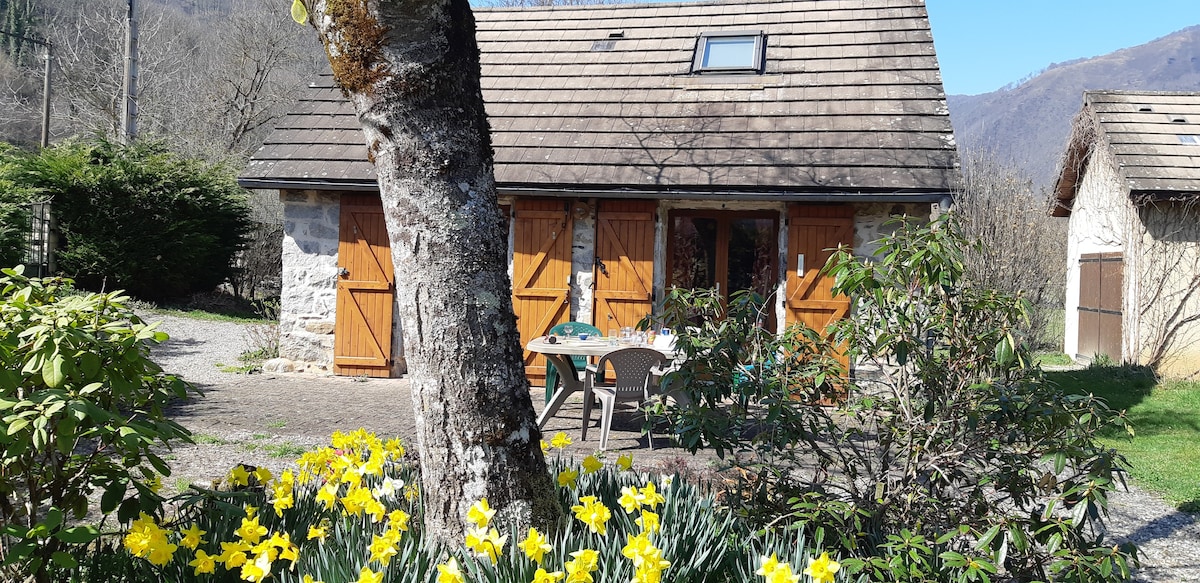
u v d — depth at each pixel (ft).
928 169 29.73
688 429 12.64
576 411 28.66
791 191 29.78
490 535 8.43
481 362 9.71
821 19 38.91
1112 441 26.21
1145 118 43.80
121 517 10.22
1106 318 45.91
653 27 40.32
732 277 33.71
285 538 8.49
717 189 30.32
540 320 32.99
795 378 12.82
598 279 32.60
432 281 9.69
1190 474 21.86
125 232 51.03
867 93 33.65
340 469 11.32
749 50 37.52
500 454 9.72
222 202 58.49
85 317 9.76
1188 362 40.11
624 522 10.24
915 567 10.03
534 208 32.96
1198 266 40.19
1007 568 11.43
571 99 35.78
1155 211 40.81
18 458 9.57
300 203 34.04
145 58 90.79
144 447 10.21
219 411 25.90
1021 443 11.86
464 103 9.86
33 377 9.55
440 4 9.53
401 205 9.77
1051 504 10.42
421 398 9.84
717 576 9.87
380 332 33.53
